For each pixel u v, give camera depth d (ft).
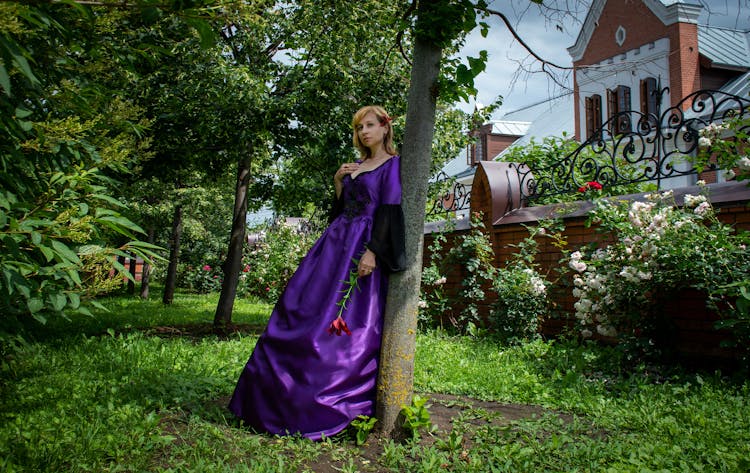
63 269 6.79
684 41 47.62
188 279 60.03
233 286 23.47
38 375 11.23
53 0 5.25
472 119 26.58
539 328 19.40
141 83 18.08
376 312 8.79
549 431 8.95
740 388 11.30
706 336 13.74
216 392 10.59
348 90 21.44
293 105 20.53
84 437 7.29
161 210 37.47
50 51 7.22
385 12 19.86
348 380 8.29
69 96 7.83
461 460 7.57
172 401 9.61
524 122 82.89
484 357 15.64
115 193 14.32
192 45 17.58
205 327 23.21
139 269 51.52
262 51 21.97
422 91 8.93
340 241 9.12
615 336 14.83
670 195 14.74
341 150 22.80
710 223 14.07
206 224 57.93
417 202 8.82
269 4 19.97
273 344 8.63
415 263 8.71
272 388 8.33
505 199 22.20
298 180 26.61
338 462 7.41
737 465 7.14
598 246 17.46
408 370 8.52
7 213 6.49
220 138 21.35
